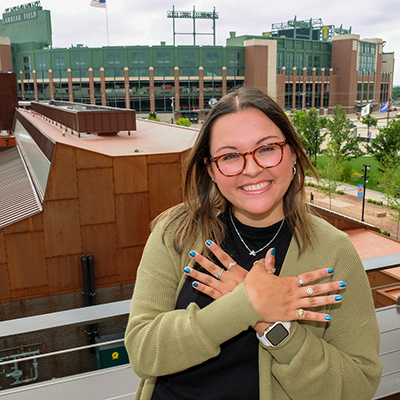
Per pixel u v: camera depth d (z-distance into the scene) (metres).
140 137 20.47
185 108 94.00
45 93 96.50
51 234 13.93
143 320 1.15
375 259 2.37
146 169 14.36
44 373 13.46
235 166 1.11
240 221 1.23
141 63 91.12
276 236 1.21
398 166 32.06
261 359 1.14
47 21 129.00
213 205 1.27
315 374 1.04
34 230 13.73
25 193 16.86
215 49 92.75
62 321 1.86
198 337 1.01
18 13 134.62
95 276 14.66
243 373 1.17
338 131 50.66
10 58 96.25
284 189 1.13
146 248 1.29
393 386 2.24
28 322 1.86
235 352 1.17
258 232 1.20
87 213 14.13
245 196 1.12
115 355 11.97
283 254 1.20
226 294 1.06
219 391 1.18
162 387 1.28
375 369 1.13
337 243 1.17
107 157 13.91
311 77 108.25
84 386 2.21
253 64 92.69
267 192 1.11
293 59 104.81
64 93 94.62
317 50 109.88
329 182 35.97
